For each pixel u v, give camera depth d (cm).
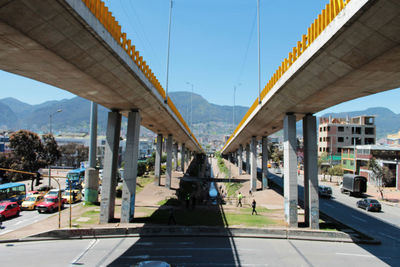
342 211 3356
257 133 4766
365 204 3469
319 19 1426
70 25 1141
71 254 1680
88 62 1479
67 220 2500
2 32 1073
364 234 2195
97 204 3300
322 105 2250
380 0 927
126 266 1488
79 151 9088
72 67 1484
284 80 2011
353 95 1903
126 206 2428
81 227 2200
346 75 1473
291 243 2014
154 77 2552
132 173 2495
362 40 1155
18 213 2833
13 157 5331
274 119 3234
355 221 2816
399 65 1290
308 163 2436
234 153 12094
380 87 1672
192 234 2167
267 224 2427
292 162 2486
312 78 1712
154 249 1805
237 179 6425
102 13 1321
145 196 4125
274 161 12212
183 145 7819
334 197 4534
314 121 2508
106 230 2120
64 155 8944
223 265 1542
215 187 5788
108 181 2427
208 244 1944
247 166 7656
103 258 1614
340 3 1195
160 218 2617
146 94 2430
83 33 1229
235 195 4522
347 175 4784
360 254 1783
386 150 6000
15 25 1024
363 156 6450
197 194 4516
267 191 4497
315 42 1427
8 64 1444
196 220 2548
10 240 1936
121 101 2317
